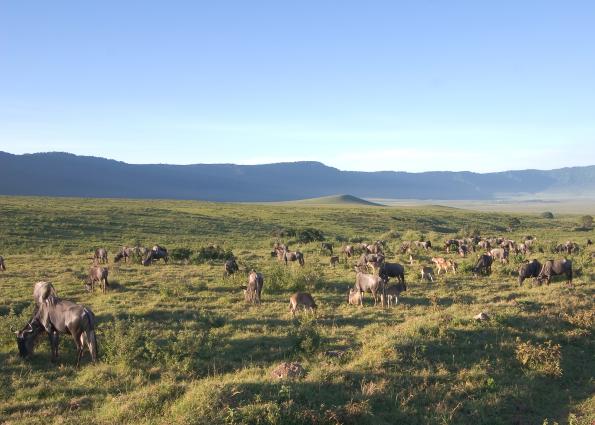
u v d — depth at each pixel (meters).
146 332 14.02
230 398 9.45
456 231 82.69
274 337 14.59
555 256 35.72
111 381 11.15
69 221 56.00
